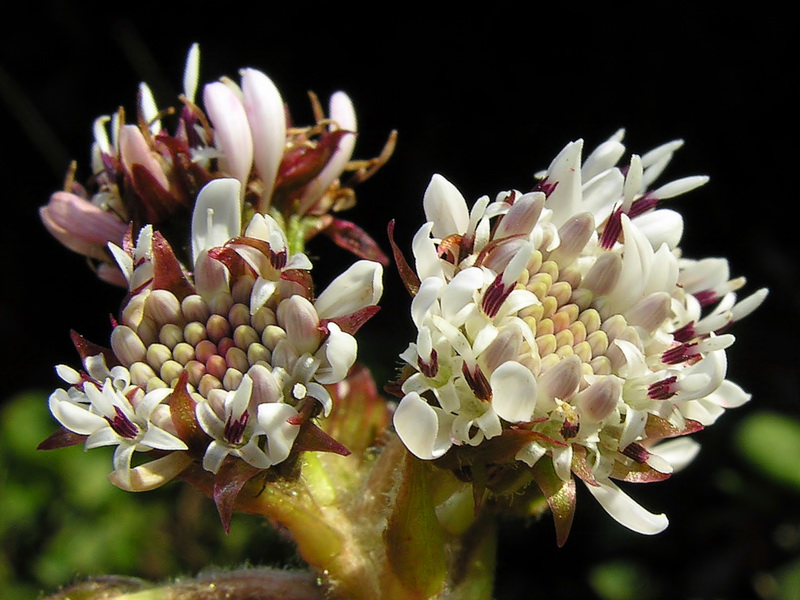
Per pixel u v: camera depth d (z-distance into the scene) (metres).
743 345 0.14
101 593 0.05
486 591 0.05
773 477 0.11
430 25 0.14
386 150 0.06
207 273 0.05
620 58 0.14
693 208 0.14
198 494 0.11
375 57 0.14
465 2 0.14
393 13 0.14
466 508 0.05
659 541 0.13
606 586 0.12
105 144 0.06
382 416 0.06
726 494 0.13
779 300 0.14
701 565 0.12
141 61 0.14
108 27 0.15
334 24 0.14
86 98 0.15
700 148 0.14
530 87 0.14
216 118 0.05
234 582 0.05
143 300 0.05
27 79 0.15
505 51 0.14
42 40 0.15
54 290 0.15
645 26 0.14
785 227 0.14
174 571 0.11
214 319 0.05
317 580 0.05
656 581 0.12
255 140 0.05
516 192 0.05
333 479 0.05
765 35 0.14
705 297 0.05
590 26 0.14
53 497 0.11
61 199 0.05
